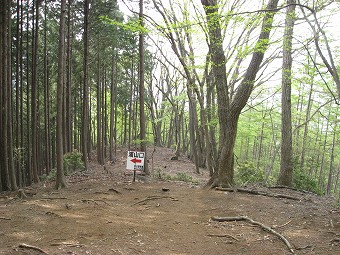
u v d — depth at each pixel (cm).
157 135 3484
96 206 744
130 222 622
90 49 2103
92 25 1716
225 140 931
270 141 2508
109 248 477
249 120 1961
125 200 823
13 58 1731
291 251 471
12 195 974
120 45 2133
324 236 536
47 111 1812
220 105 926
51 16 1739
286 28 823
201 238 540
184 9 988
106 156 2459
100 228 576
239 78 1105
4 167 1134
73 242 498
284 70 946
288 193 923
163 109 3294
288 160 1104
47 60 1820
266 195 849
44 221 613
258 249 487
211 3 790
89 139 2583
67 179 1248
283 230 571
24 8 1545
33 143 1575
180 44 1138
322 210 708
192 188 1005
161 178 1279
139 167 1116
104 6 1677
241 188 901
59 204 762
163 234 556
